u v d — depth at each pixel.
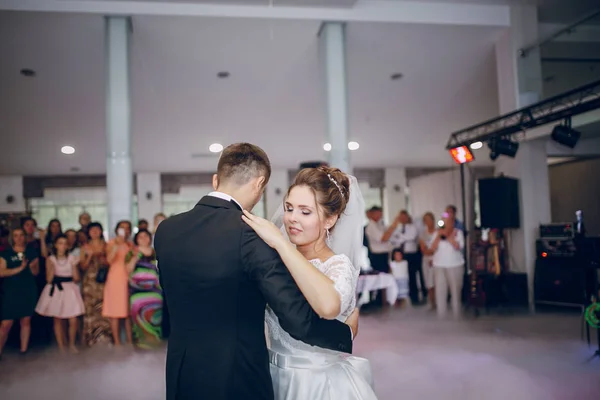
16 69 6.78
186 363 1.25
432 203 12.02
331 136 5.75
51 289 4.80
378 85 7.84
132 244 5.11
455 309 6.24
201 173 12.22
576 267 6.14
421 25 6.21
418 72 7.51
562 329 5.25
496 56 6.91
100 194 11.95
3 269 4.55
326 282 1.22
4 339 4.64
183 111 8.36
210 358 1.24
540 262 6.46
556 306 6.56
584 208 9.64
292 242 1.45
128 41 5.59
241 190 1.39
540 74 6.42
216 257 1.24
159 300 5.11
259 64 7.02
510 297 6.64
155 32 6.00
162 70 7.04
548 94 6.37
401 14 6.06
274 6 5.75
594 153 7.17
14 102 7.70
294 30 6.11
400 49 6.82
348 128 5.80
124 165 5.26
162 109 8.24
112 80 5.41
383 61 7.12
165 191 12.10
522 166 6.77
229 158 1.40
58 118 8.29
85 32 5.92
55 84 7.21
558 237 6.30
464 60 7.25
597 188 9.33
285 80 7.55
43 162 10.48
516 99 6.42
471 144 6.89
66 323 5.42
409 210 12.75
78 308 4.88
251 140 9.70
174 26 5.88
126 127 5.35
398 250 7.59
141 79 7.24
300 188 1.44
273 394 1.33
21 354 4.71
